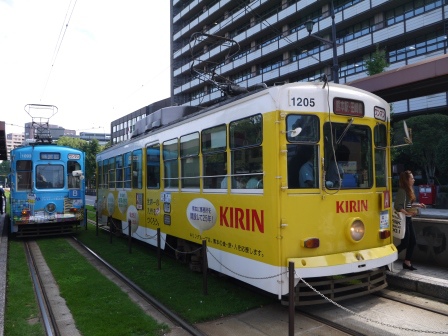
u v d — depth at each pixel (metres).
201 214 7.07
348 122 5.70
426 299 5.86
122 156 12.03
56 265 8.86
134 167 10.84
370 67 17.27
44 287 7.19
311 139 5.38
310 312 5.54
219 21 45.47
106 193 14.05
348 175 5.68
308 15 33.09
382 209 5.96
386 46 26.03
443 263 6.96
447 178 23.20
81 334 4.96
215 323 5.25
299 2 32.31
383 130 6.27
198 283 7.08
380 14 26.78
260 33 37.81
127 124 66.88
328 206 5.41
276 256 5.12
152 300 6.13
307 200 5.28
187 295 6.33
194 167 7.36
